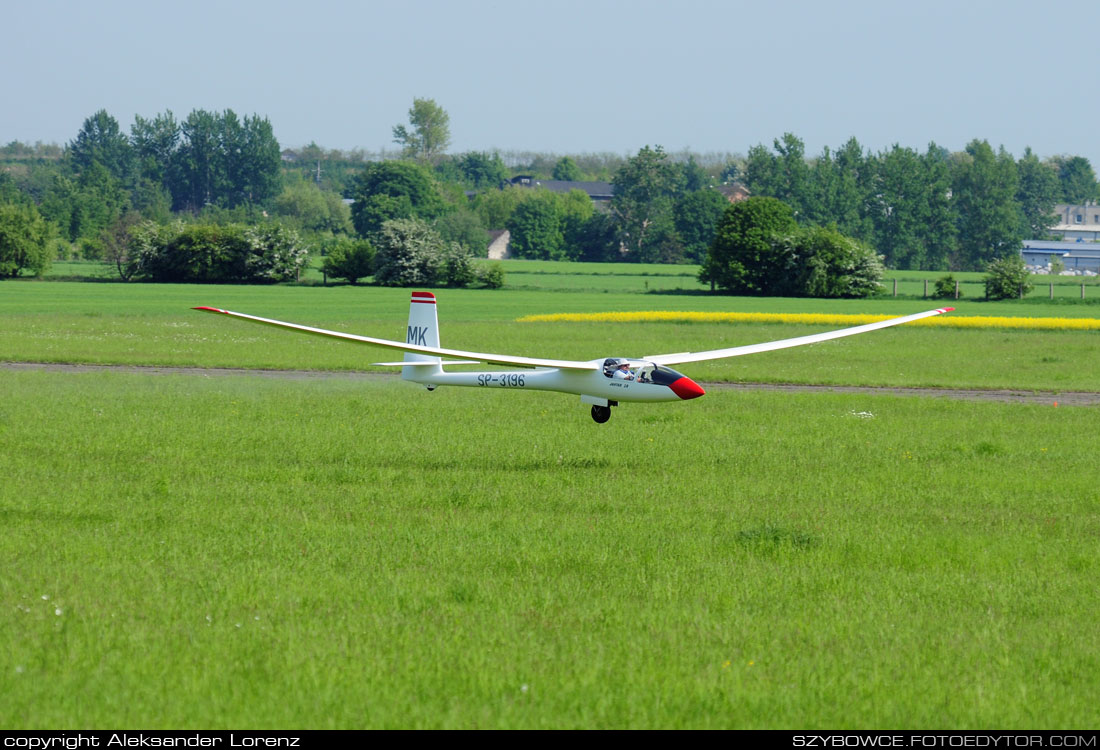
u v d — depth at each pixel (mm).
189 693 29844
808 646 35125
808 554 46500
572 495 57625
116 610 37000
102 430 74875
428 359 73562
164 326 178500
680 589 40875
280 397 96125
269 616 36688
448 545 46719
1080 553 47500
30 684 30297
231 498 55500
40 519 50375
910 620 38094
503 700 29812
